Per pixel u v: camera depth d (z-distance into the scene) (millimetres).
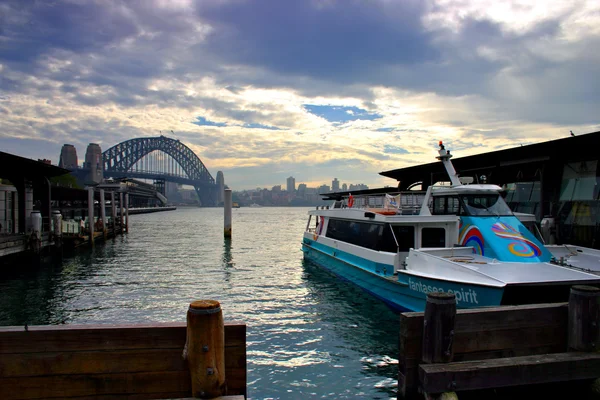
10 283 17125
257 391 7484
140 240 38062
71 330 4051
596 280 8203
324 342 9852
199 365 3879
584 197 15406
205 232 49594
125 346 4109
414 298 10469
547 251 10336
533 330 5527
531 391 5820
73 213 53875
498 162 19438
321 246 18953
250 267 21469
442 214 12672
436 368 4945
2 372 3965
